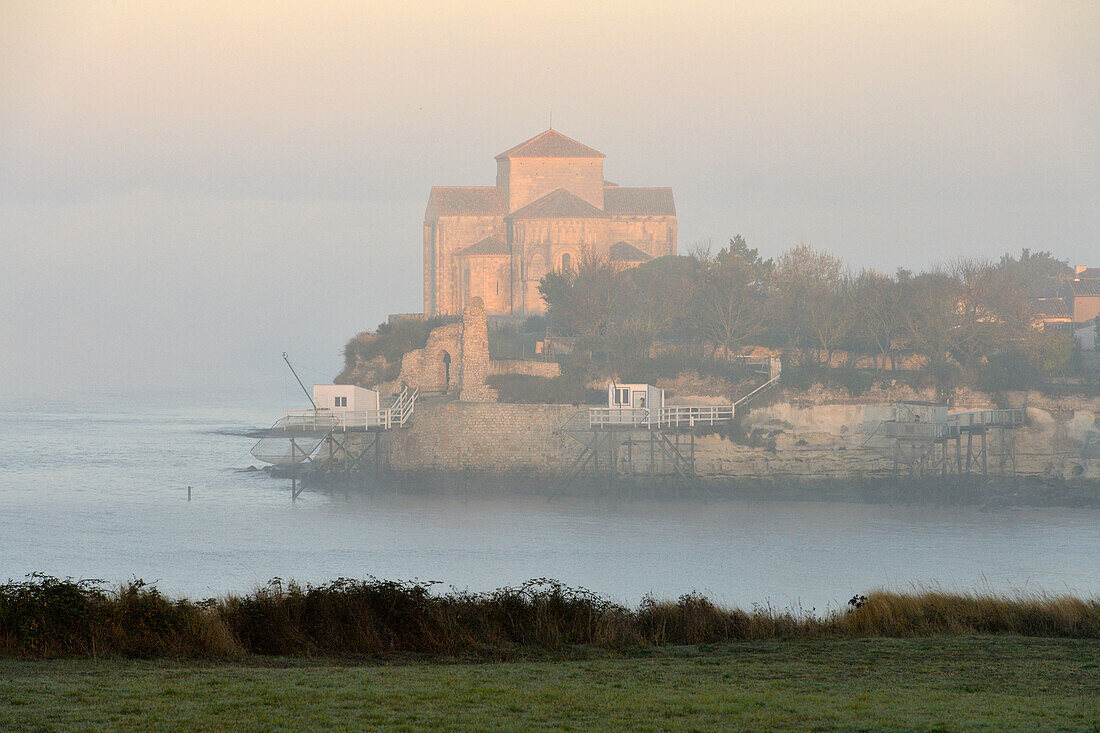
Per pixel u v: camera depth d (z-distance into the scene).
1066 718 81.19
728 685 92.44
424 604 114.75
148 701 83.56
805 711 82.81
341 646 108.81
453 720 79.31
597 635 114.31
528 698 86.06
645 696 87.12
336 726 77.50
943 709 83.75
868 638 117.12
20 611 103.00
